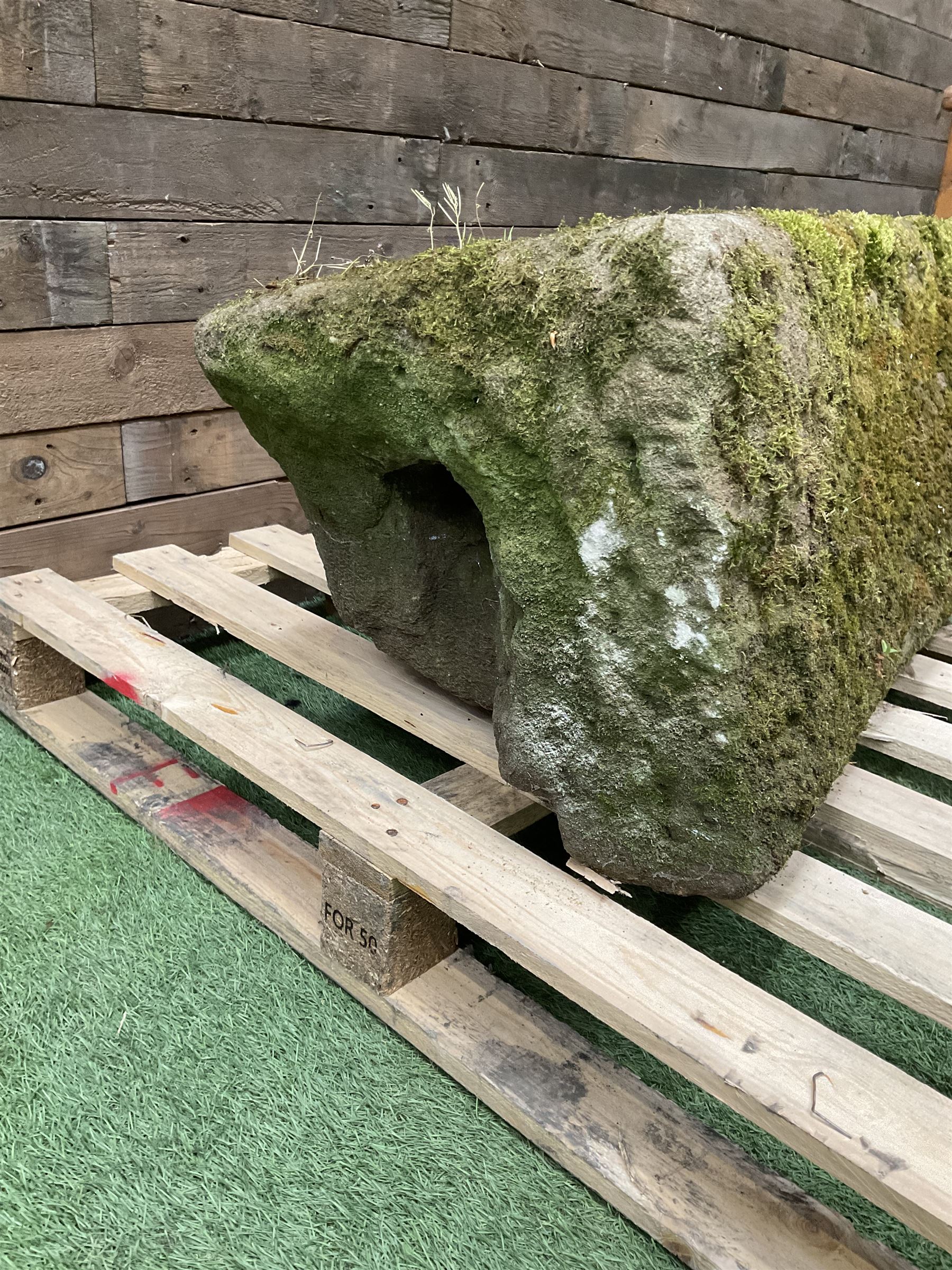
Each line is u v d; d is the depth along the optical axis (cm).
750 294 98
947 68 396
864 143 371
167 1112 110
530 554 110
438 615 146
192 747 185
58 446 202
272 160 211
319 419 125
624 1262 98
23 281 185
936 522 168
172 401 216
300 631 178
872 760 201
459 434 110
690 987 101
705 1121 115
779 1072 92
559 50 254
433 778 154
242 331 125
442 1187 104
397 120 228
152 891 144
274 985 129
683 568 100
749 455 99
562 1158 106
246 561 228
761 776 109
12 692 181
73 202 187
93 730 176
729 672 102
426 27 225
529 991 132
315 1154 107
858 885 120
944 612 178
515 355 103
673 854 114
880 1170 82
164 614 224
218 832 150
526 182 262
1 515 198
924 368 156
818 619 115
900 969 106
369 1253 97
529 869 118
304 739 144
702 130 304
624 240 96
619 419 99
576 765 117
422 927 124
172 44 189
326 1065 118
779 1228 97
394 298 109
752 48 306
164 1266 95
